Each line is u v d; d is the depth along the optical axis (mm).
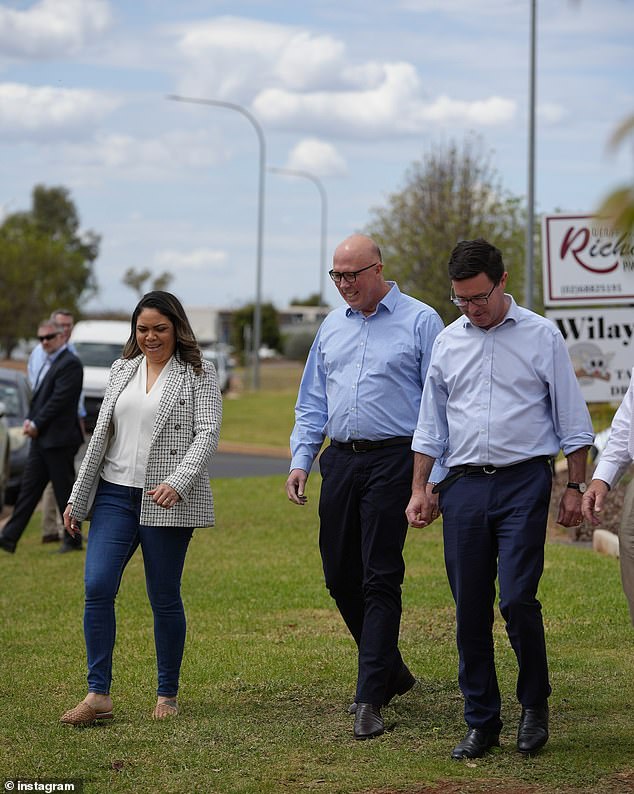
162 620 6043
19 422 17156
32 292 70875
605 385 13453
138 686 6703
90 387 26500
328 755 5320
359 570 6137
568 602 8742
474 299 5172
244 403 43125
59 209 117875
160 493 5848
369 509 5852
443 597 9047
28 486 11625
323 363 6156
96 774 5090
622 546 5121
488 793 4750
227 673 6906
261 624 8367
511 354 5258
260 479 18922
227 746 5484
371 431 5859
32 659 7449
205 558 11352
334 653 7371
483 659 5309
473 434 5266
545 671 5242
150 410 6008
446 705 6172
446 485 5379
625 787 4777
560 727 5684
